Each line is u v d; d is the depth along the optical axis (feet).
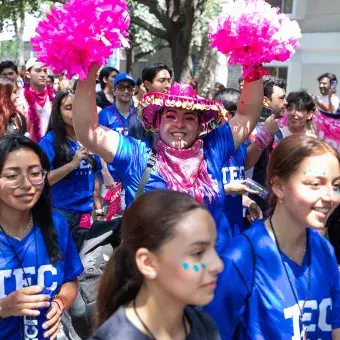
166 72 20.30
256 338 7.09
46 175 8.62
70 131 15.46
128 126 19.08
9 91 16.34
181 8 48.21
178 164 10.02
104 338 5.65
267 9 10.27
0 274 8.29
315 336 7.43
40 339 8.41
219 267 5.56
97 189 17.97
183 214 5.50
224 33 10.31
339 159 7.08
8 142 8.27
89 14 8.61
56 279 8.67
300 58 46.09
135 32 72.90
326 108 29.71
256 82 10.74
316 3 45.01
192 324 6.03
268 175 7.41
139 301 5.82
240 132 10.79
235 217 12.32
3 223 8.46
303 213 7.03
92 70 9.39
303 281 7.30
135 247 5.64
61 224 9.03
